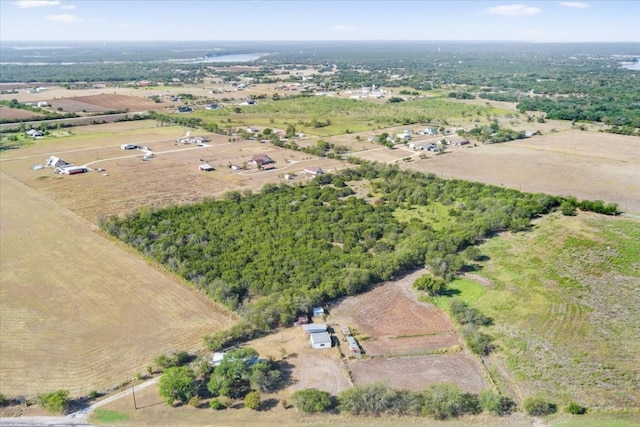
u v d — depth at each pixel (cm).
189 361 6238
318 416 5347
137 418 5303
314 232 10044
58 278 8356
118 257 9169
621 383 5762
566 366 6078
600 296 7588
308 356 6362
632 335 6638
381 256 8869
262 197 12275
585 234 9388
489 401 5388
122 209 11656
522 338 6662
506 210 10781
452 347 6525
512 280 8256
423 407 5353
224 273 8256
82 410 5428
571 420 5250
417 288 8019
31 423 5231
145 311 7381
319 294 7544
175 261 8669
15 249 9481
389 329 7000
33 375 5978
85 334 6806
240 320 7138
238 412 5406
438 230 10344
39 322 7075
